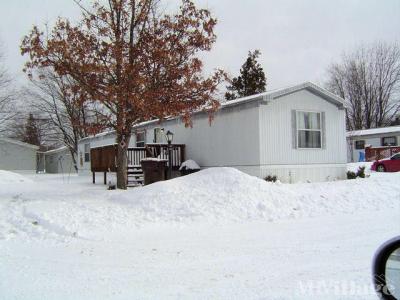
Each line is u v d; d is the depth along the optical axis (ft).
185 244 22.34
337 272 16.88
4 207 31.40
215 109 41.45
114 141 79.41
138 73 36.99
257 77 122.62
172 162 59.77
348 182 43.96
